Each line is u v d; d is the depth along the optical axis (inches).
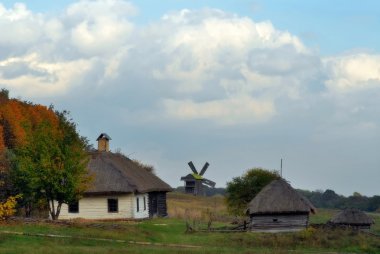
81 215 3019.2
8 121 4392.2
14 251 1749.5
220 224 3122.5
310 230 2534.5
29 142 2600.9
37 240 1966.0
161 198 3513.8
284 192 2748.5
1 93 5246.1
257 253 2018.9
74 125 2699.3
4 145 3951.8
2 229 2095.2
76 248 1851.6
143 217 3198.8
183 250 1957.4
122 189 3004.4
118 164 3193.9
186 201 5206.7
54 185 2546.8
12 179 2706.7
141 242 2167.8
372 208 6653.5
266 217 2706.7
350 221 2989.7
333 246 2390.5
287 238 2444.6
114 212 3031.5
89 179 2662.4
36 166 2551.7
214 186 6284.5
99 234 2190.0
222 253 1958.7
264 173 3257.9
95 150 3284.9
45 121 2655.0
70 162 2568.9
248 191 3240.7
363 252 2320.4
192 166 6279.5
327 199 7278.5
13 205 2335.1
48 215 2987.2
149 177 3447.3
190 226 2748.5
